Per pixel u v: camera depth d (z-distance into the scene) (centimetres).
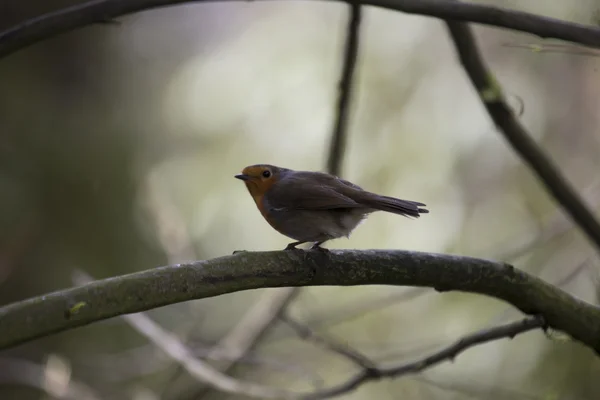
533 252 1102
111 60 1378
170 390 1064
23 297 1213
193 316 1124
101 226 1295
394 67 1230
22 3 1260
